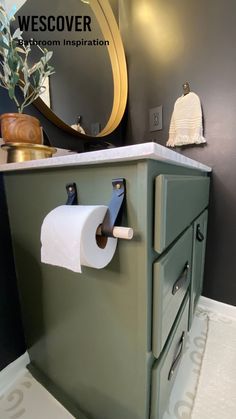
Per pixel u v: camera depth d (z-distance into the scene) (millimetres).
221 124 933
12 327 744
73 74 913
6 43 541
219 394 666
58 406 649
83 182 442
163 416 601
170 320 499
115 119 1165
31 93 665
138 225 373
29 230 608
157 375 436
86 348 540
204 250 1018
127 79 1163
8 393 693
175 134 1004
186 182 534
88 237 351
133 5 1080
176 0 950
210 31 893
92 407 582
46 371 715
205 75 931
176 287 518
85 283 496
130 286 412
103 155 364
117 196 381
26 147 584
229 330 940
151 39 1052
